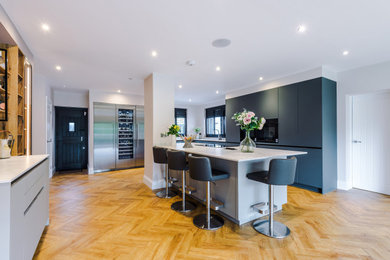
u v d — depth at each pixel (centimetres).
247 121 260
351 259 174
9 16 195
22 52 241
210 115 772
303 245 196
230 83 471
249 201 246
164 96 394
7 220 120
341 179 377
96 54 294
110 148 565
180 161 281
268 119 448
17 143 240
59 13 192
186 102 753
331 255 180
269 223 218
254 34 237
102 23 211
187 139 342
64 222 245
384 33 234
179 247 193
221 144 604
